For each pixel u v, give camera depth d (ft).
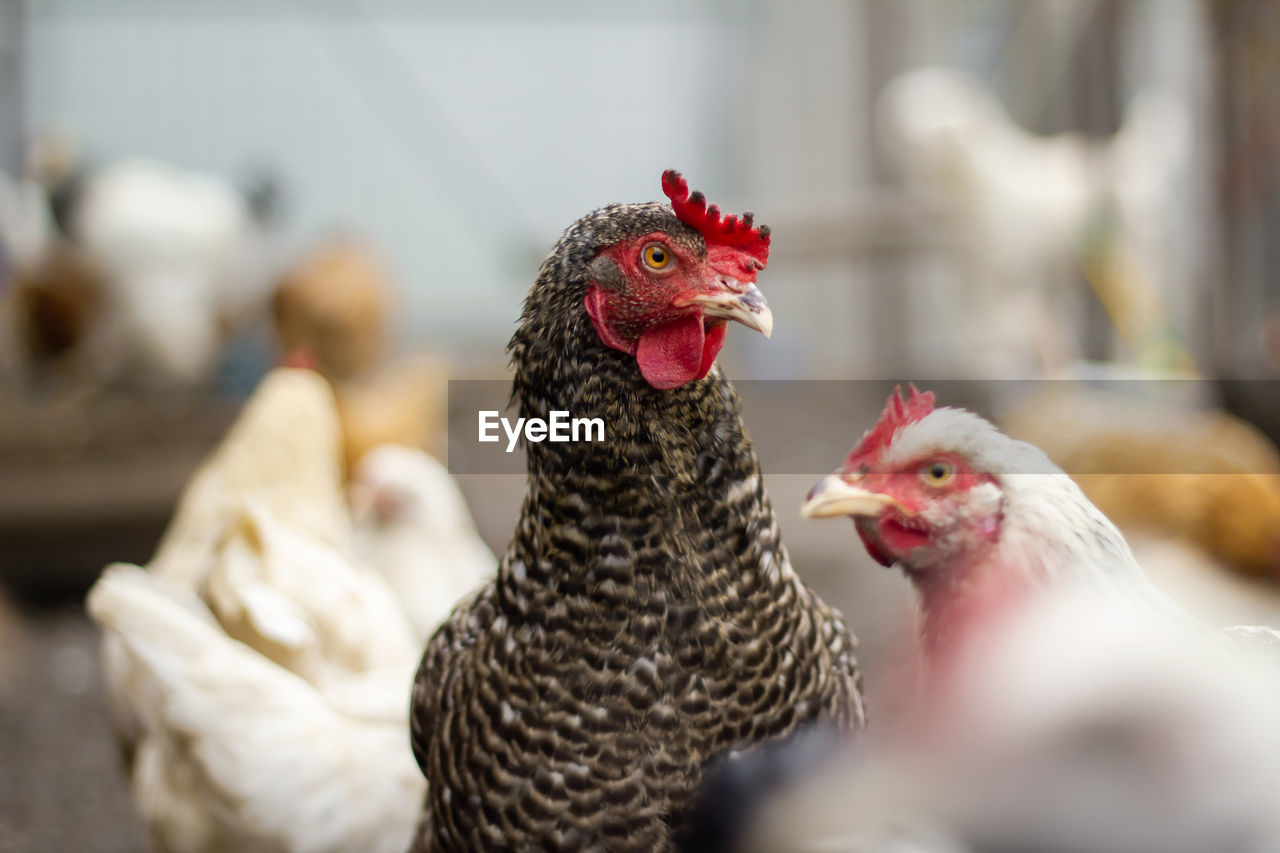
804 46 19.90
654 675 2.80
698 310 2.79
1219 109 8.43
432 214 20.20
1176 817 1.55
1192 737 1.60
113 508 8.71
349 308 6.88
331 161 19.57
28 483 8.69
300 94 19.24
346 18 17.95
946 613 2.72
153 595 3.73
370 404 6.86
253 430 4.51
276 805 3.50
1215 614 3.95
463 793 2.86
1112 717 1.61
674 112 21.85
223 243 10.92
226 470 4.49
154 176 10.96
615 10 21.18
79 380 10.27
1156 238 11.28
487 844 2.84
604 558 2.81
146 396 10.56
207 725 3.54
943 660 2.56
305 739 3.54
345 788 3.51
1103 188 11.54
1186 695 1.63
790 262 16.03
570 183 21.56
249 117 18.99
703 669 2.80
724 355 17.16
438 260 20.33
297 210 19.20
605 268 2.80
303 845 3.50
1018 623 1.95
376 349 7.07
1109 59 11.71
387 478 5.47
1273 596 4.08
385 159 19.81
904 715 2.27
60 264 10.38
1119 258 11.27
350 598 3.92
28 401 10.06
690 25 21.66
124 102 18.35
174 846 3.60
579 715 2.80
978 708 1.68
